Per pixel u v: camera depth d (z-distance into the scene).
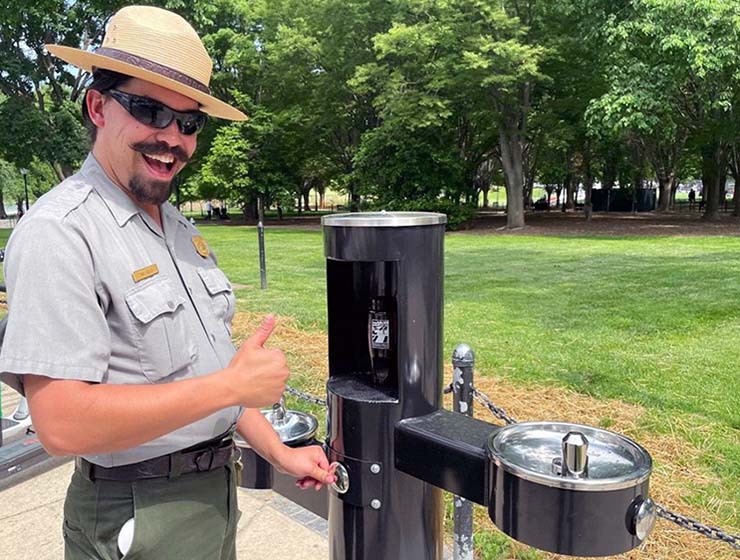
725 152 22.62
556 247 13.77
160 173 1.29
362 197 23.17
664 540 2.52
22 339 1.07
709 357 4.95
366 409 1.45
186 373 1.29
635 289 7.95
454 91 18.97
